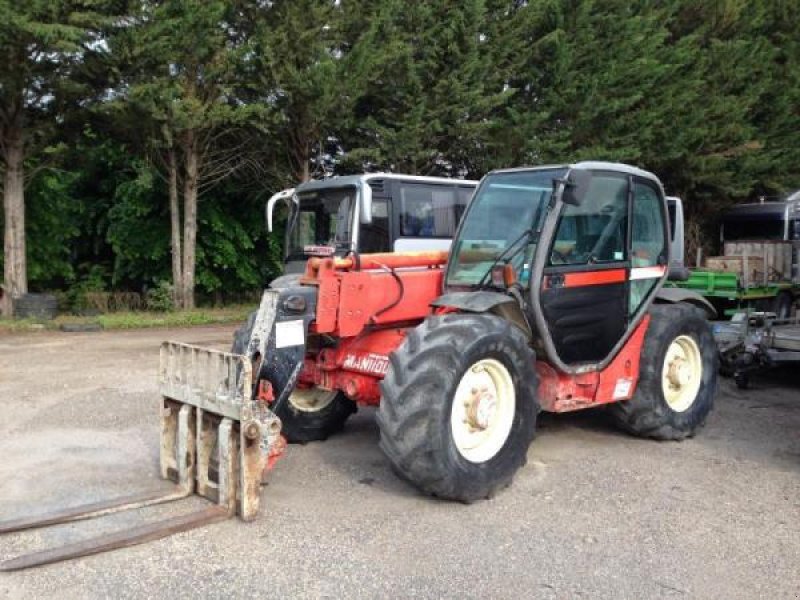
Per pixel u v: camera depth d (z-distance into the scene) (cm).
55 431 604
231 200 1792
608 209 557
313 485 488
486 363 464
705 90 1823
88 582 350
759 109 2017
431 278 550
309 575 360
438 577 359
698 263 1614
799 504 461
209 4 1302
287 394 475
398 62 1404
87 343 1145
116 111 1336
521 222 520
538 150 1510
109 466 514
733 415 702
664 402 593
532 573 365
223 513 423
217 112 1355
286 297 472
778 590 352
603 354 555
